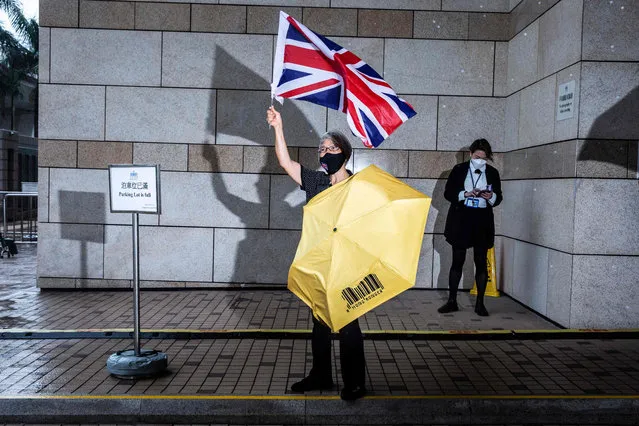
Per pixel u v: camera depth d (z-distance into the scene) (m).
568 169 5.98
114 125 7.84
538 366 4.93
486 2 7.86
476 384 4.50
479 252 6.67
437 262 8.01
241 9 7.82
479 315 6.70
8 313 6.59
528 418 4.12
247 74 7.86
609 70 5.78
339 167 4.22
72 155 7.84
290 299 7.39
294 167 4.45
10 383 4.41
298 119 7.91
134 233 4.62
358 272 3.64
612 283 5.90
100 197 7.88
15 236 15.87
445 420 4.11
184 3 7.80
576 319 5.93
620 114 5.80
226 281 7.98
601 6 5.75
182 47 7.83
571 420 4.13
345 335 4.09
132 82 7.83
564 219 6.07
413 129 7.91
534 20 6.95
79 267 7.93
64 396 4.13
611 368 4.89
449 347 5.50
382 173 4.06
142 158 7.88
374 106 5.12
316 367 4.31
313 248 3.75
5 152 26.11
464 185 6.58
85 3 7.75
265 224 7.95
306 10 7.84
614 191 5.85
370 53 7.86
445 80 7.89
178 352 5.27
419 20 7.84
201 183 7.90
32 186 23.08
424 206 3.78
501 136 7.95
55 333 5.71
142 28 7.80
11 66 27.17
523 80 7.28
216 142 7.89
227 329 5.90
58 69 7.78
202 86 7.86
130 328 5.93
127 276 7.95
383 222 3.70
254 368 4.84
